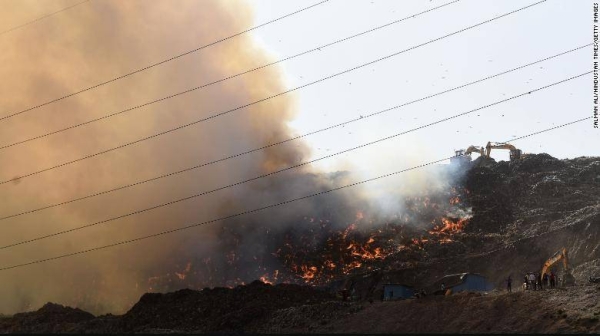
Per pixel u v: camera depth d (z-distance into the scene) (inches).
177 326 4746.6
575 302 4008.4
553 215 7396.7
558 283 5009.8
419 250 7401.6
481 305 4192.9
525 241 6604.3
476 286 4985.2
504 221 7706.7
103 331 4694.9
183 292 5059.1
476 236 7386.8
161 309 4916.3
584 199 7711.6
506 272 6382.9
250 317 4650.6
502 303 4163.4
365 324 4308.6
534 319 3959.2
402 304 4409.5
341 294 5295.3
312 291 5182.1
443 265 6673.2
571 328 3789.4
